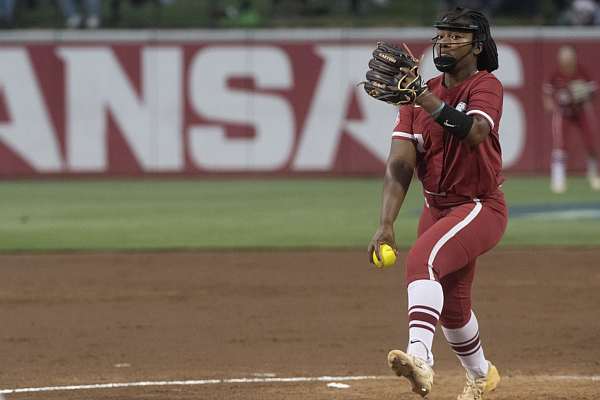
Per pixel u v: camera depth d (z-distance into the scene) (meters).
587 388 18.02
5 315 26.72
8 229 47.22
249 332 24.11
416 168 14.86
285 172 77.06
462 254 13.40
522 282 31.86
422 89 12.62
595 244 40.72
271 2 89.94
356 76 76.25
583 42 75.06
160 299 29.25
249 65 76.06
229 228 46.94
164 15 88.56
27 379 18.92
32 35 75.50
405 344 22.61
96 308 27.81
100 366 20.22
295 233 44.97
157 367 20.09
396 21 85.94
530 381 18.67
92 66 76.00
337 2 86.94
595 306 27.59
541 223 47.84
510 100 75.75
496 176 14.16
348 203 58.28
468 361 15.31
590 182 70.94
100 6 86.12
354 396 17.30
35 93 76.12
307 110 76.50
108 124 76.50
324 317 26.14
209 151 76.94
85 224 49.00
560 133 64.56
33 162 76.75
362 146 76.62
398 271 34.53
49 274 34.25
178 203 59.12
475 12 13.92
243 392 17.64
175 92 76.25
